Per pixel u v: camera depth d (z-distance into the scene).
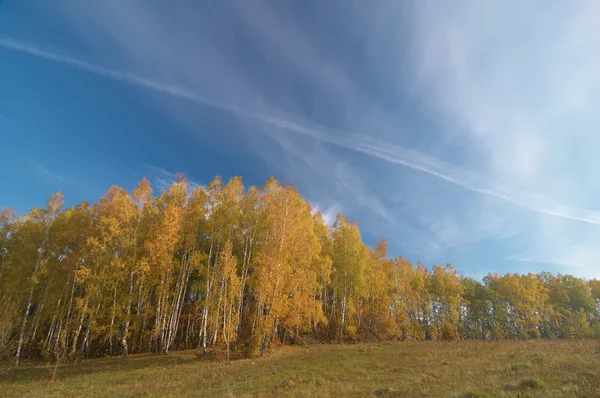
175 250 26.47
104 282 22.38
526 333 51.94
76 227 26.22
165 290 25.12
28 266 25.08
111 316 22.98
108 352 28.31
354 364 18.39
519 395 8.64
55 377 18.11
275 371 16.59
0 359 20.33
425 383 12.20
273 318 23.00
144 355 24.64
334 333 34.78
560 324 57.41
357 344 30.77
